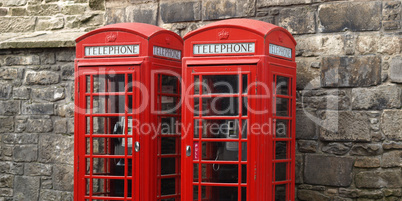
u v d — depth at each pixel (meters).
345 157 7.00
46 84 8.51
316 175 7.15
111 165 6.82
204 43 6.27
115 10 8.64
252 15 7.68
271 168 6.15
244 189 6.20
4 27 9.59
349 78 7.02
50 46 8.37
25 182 8.55
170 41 6.95
